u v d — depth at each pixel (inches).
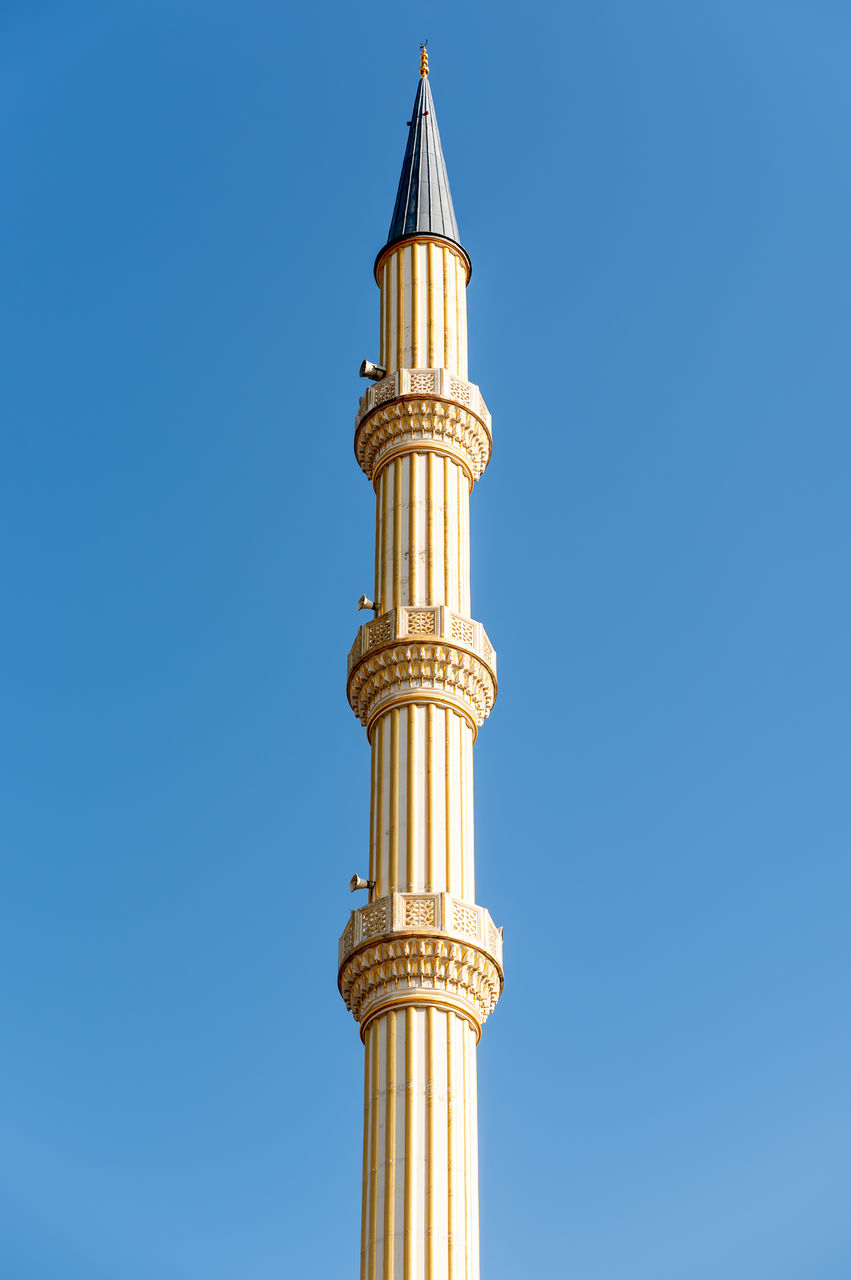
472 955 1883.6
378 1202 1745.8
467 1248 1732.3
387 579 2138.3
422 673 2046.0
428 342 2304.4
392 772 2003.0
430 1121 1785.2
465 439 2239.2
